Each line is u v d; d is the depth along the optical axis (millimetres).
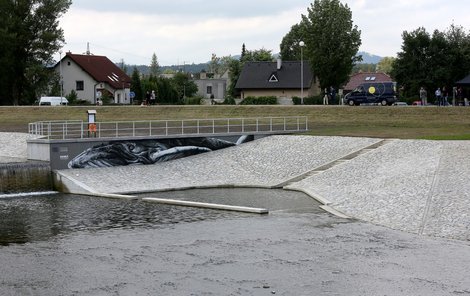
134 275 25922
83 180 49531
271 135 62688
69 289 24359
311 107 76875
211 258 28250
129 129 62500
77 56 119000
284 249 29641
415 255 28328
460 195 36438
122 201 43781
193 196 45750
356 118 72438
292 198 44062
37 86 101625
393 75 97375
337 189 44625
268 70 115188
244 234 32781
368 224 34906
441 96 80812
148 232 33562
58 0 101062
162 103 113438
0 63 95938
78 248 30297
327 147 55969
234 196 45469
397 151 50500
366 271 26156
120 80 121750
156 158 56906
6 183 47562
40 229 34531
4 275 26172
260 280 25109
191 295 23453
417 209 35750
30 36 99062
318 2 97062
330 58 96062
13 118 84438
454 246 29688
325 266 26891
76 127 70688
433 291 23812
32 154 53312
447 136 54969
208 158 58312
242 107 80875
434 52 93438
